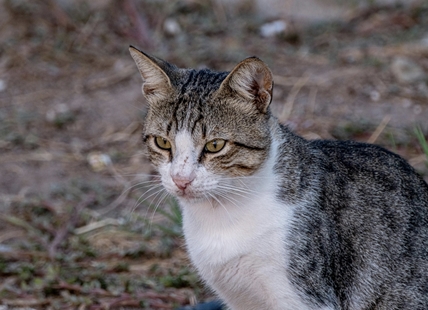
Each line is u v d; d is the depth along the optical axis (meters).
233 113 6.41
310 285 6.39
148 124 6.74
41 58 13.40
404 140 10.58
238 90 6.40
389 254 6.75
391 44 13.08
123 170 10.88
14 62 13.29
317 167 6.70
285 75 12.30
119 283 8.55
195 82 6.66
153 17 14.34
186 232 6.91
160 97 6.67
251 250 6.46
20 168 11.03
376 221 6.74
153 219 9.78
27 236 9.73
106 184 10.64
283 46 13.45
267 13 14.58
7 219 9.94
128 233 9.59
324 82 12.05
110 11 14.37
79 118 12.01
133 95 12.36
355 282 6.73
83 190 10.53
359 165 6.96
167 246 9.19
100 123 11.86
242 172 6.40
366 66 12.40
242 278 6.63
